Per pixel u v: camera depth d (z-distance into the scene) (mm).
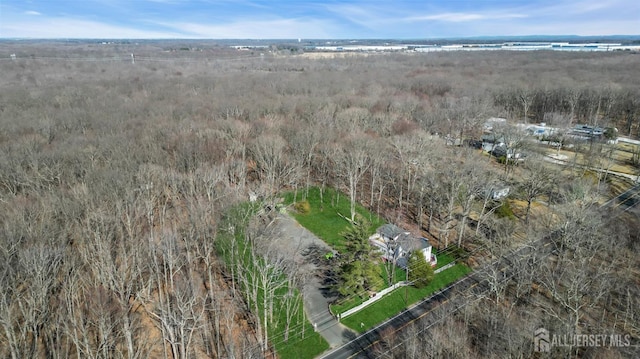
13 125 91938
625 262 60562
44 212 55406
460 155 88000
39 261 45625
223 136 90438
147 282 55562
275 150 84125
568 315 49375
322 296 57469
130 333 43625
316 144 93125
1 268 47031
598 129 120125
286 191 89875
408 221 77625
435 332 44750
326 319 53281
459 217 78312
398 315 54094
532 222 74125
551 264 61188
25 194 66250
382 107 125000
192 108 115562
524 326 46312
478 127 120000
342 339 50156
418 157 84750
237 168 79188
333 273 61188
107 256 50406
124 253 53844
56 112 108375
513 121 123625
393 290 58625
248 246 64500
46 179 68625
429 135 100875
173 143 83750
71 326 46219
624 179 94250
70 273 51000
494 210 77688
